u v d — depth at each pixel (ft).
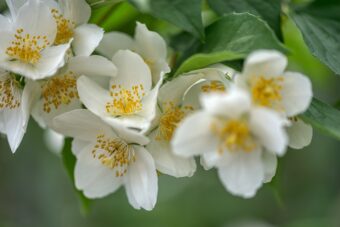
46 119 0.92
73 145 0.91
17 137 0.90
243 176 0.79
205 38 0.86
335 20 0.96
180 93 0.86
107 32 1.04
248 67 0.78
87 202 1.06
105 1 0.91
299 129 0.86
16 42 0.88
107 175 0.91
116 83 0.88
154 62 0.95
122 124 0.84
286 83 0.79
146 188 0.87
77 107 0.92
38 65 0.88
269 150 0.78
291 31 1.06
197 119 0.76
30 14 0.88
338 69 0.89
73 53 0.91
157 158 0.87
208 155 0.78
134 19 1.04
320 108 0.83
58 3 0.91
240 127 0.77
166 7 0.82
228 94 0.75
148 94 0.87
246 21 0.82
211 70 0.84
